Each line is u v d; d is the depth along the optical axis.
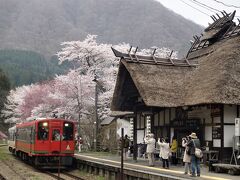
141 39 100.69
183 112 21.09
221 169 15.88
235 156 16.86
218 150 18.05
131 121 31.09
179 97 20.28
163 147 17.77
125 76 22.95
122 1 136.38
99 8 148.38
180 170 16.58
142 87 20.11
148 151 18.72
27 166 25.36
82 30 140.75
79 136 36.00
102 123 42.66
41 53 145.75
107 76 39.12
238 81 17.75
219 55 20.06
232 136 18.02
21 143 29.02
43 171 22.72
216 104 17.81
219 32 23.80
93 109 38.44
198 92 18.89
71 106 38.62
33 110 42.06
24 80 99.88
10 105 64.69
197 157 14.15
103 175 19.20
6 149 48.00
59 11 165.38
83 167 22.97
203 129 19.33
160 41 95.56
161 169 16.88
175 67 22.20
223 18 24.77
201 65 21.80
